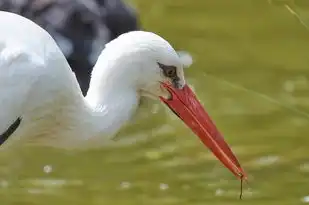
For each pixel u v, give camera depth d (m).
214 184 14.78
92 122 12.24
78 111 12.24
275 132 15.98
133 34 12.28
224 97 16.89
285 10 19.02
